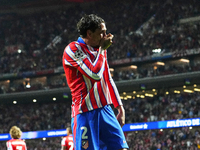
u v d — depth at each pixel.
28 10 43.38
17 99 35.41
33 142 30.53
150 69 31.41
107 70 2.48
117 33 36.78
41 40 40.22
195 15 32.88
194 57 29.59
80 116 2.30
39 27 41.94
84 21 2.30
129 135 27.31
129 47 33.53
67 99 35.75
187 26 32.22
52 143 29.84
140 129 25.02
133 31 36.31
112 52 34.03
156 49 31.23
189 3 34.50
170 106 27.92
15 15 43.47
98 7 41.19
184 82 29.66
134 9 38.44
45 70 35.66
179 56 29.52
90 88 2.31
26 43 40.34
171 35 31.98
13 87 36.22
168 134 25.47
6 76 36.94
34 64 36.91
